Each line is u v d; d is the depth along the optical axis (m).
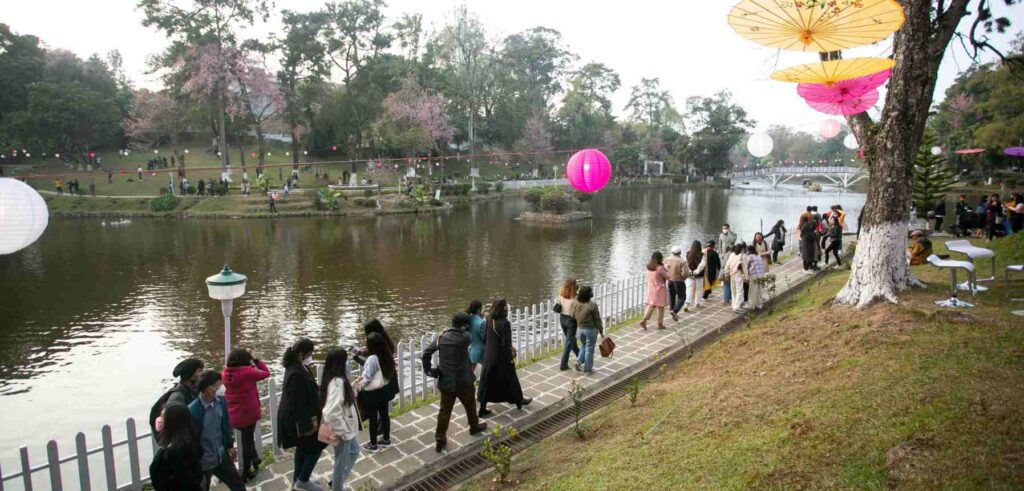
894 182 9.50
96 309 16.62
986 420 4.75
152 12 45.94
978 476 4.10
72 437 9.30
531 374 9.25
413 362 8.16
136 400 10.66
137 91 65.81
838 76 7.00
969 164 54.28
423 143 54.81
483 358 7.73
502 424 7.45
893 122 9.48
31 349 13.29
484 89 69.56
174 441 4.52
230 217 40.72
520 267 22.72
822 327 8.86
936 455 4.45
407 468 6.34
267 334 14.20
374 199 45.38
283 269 22.42
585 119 82.44
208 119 56.25
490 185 62.19
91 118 52.56
